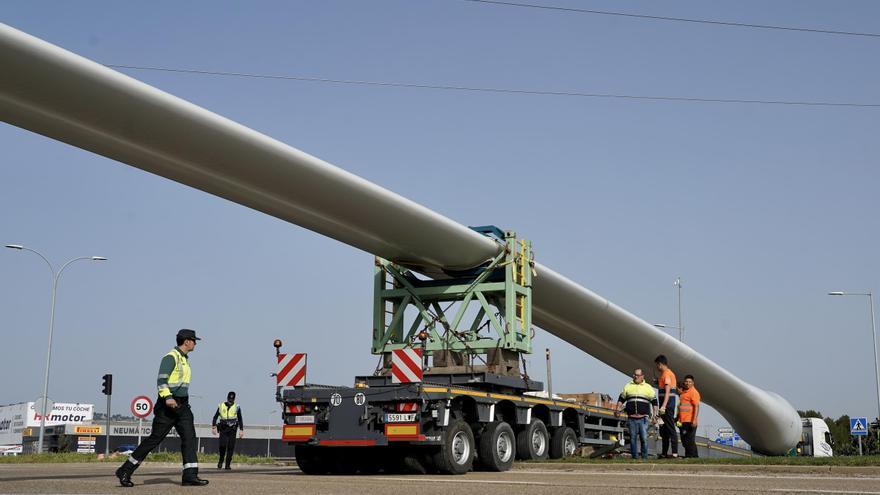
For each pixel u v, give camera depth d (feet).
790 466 41.50
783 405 92.43
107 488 30.27
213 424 56.44
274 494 27.68
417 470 48.78
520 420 52.01
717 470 43.11
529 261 61.31
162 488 30.42
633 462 47.47
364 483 33.81
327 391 46.11
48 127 43.60
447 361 57.98
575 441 59.21
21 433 318.45
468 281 60.34
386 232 55.52
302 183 49.80
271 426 287.89
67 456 83.35
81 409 321.52
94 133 44.16
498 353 57.00
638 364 82.28
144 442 31.48
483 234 61.52
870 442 107.04
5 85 40.09
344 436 45.32
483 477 40.42
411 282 61.52
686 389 57.36
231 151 46.50
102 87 41.42
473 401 47.37
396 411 44.16
